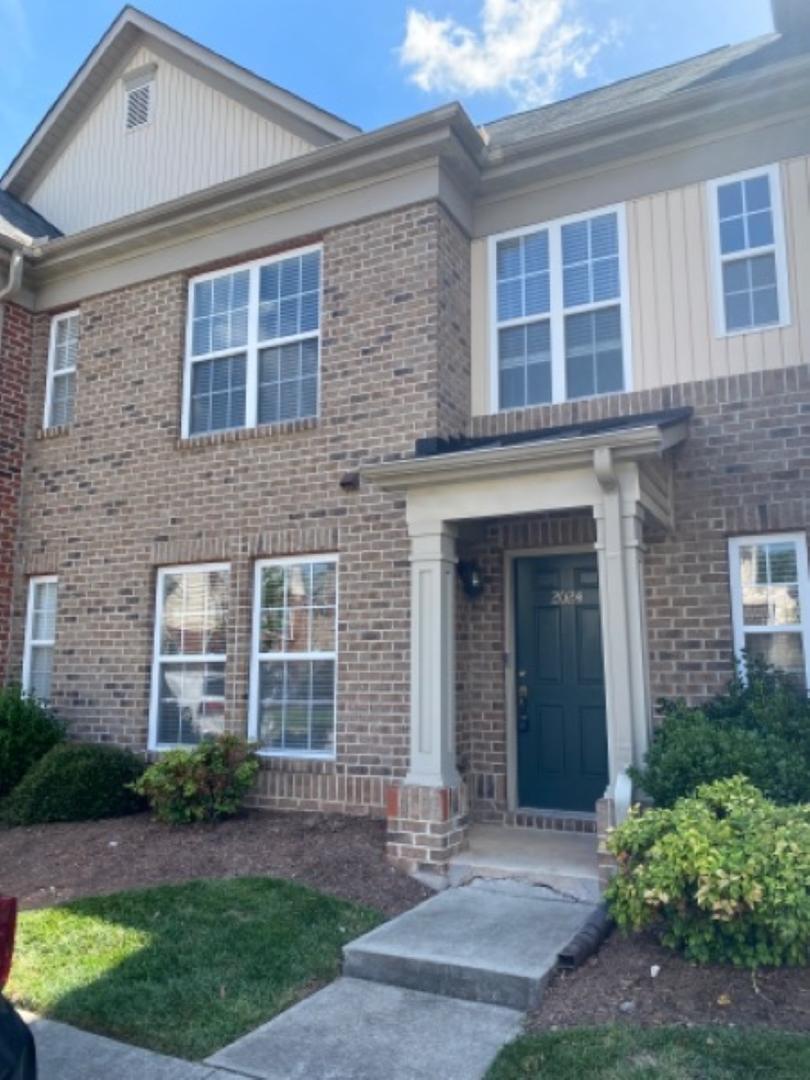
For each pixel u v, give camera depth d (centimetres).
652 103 741
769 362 707
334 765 767
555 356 802
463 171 830
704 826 453
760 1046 358
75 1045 400
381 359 810
